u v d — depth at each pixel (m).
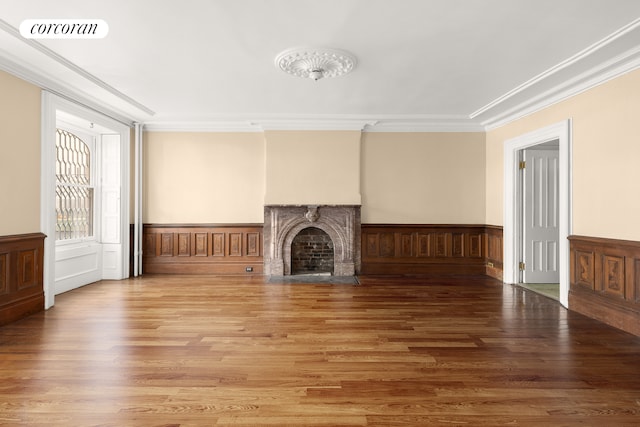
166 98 5.40
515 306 4.63
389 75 4.44
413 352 3.13
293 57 3.89
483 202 6.86
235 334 3.56
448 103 5.61
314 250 7.03
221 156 6.86
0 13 3.03
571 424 2.10
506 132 6.13
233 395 2.40
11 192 4.00
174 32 3.39
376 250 6.86
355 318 4.10
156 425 2.07
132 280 6.24
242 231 6.88
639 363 2.92
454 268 6.84
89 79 4.43
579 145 4.46
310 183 6.71
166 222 6.86
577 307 4.38
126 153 6.42
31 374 2.69
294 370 2.78
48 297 4.47
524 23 3.18
